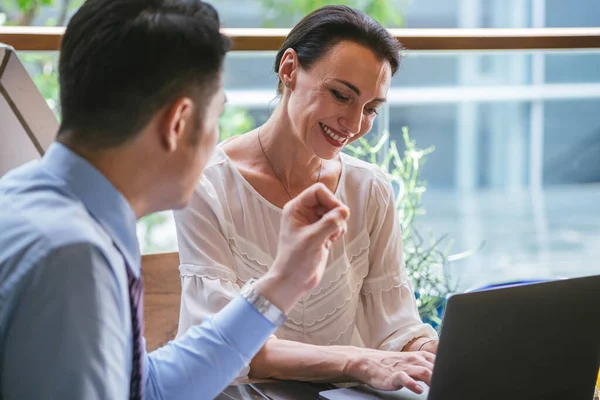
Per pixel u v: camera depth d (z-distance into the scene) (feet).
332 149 6.38
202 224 6.50
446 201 12.60
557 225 12.71
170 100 3.88
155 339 7.66
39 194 3.83
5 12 15.97
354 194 7.03
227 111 10.39
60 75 3.94
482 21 18.39
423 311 9.25
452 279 12.01
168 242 12.28
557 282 4.92
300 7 18.75
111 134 3.87
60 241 3.62
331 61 6.16
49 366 3.58
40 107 6.93
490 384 4.87
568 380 5.18
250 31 8.90
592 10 16.93
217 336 4.65
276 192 6.79
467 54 9.87
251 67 8.98
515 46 9.69
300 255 4.58
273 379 6.04
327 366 5.86
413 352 5.93
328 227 4.50
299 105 6.35
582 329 5.09
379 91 6.27
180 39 3.85
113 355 3.72
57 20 16.16
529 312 4.84
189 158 4.07
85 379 3.60
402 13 18.67
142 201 4.10
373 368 5.73
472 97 10.75
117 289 3.80
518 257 12.83
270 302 4.64
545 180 12.33
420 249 10.00
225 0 18.65
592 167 12.05
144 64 3.80
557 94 10.99
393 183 10.07
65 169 3.91
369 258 7.08
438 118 10.57
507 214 12.77
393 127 10.47
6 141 6.82
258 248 6.66
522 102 11.09
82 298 3.61
